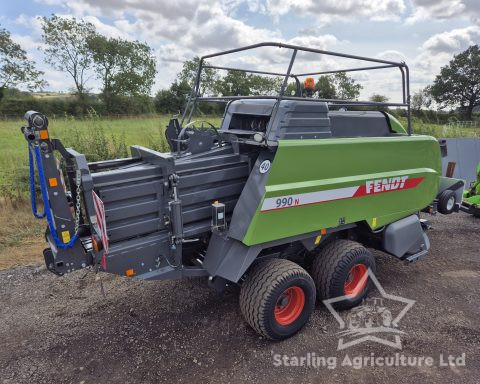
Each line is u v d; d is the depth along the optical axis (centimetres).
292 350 331
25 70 4275
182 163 310
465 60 6391
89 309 394
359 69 446
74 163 274
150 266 306
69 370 308
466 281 460
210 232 351
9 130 1788
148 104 4422
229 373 304
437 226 664
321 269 373
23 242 579
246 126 388
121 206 286
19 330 360
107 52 4512
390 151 398
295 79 447
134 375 302
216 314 384
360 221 397
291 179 325
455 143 819
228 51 350
